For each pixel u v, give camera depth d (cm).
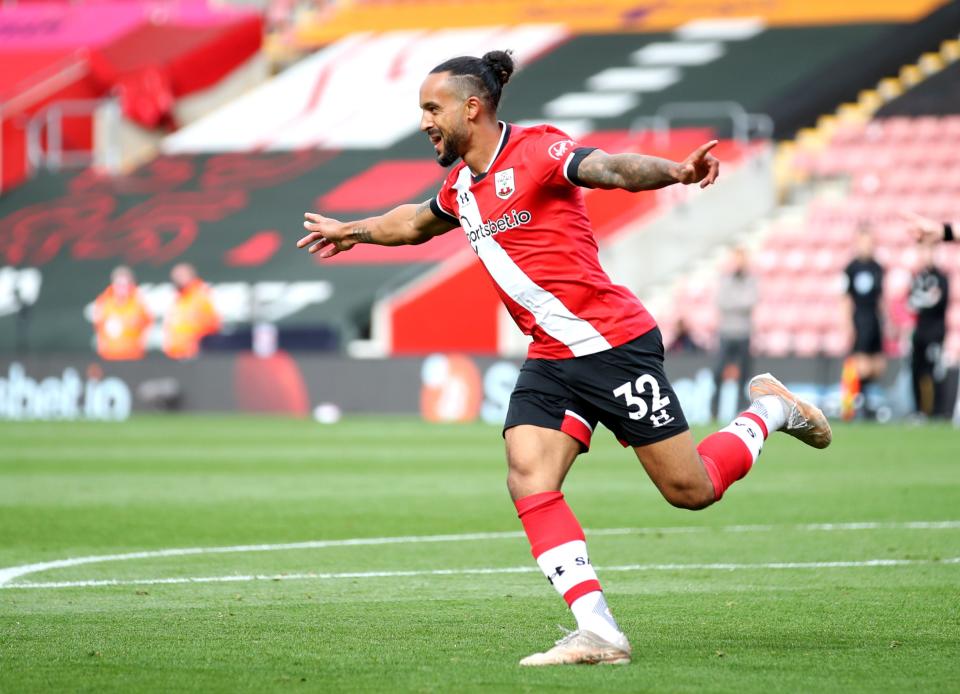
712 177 1652
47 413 9056
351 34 13925
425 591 2373
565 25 13125
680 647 1861
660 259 9881
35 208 11981
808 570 2602
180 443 6275
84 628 2000
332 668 1712
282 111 12875
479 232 1858
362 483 4453
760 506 3728
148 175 12231
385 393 8475
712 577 2520
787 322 9144
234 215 11312
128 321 9188
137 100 12812
